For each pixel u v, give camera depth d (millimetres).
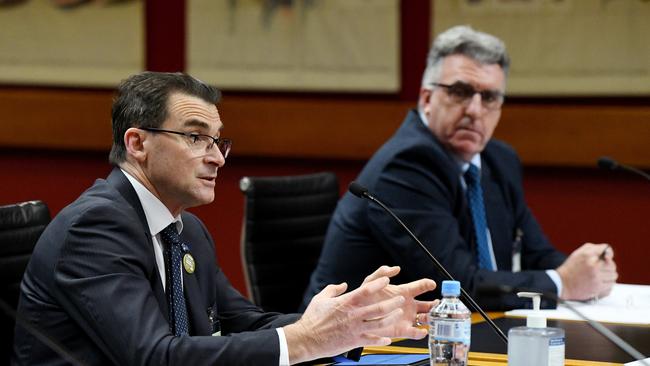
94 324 3137
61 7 8133
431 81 5168
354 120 7766
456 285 2990
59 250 3234
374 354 3512
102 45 8102
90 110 8094
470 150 5105
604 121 7383
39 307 3244
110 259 3195
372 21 7723
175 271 3490
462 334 2967
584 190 7562
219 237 8078
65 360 3211
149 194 3441
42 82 8195
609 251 4785
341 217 5020
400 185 4859
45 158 8273
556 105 7562
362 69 7773
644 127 7316
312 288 5039
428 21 7656
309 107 7852
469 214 5223
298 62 7867
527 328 2916
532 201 7668
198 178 3439
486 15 7520
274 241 5547
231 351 3033
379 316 3037
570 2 7387
